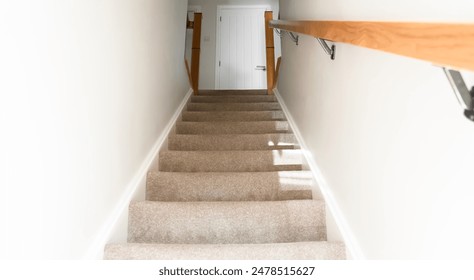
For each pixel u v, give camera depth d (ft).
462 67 1.72
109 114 4.52
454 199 2.32
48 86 3.03
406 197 2.94
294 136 8.11
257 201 5.45
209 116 10.43
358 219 4.03
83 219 3.74
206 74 17.24
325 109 5.56
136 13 5.75
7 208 2.50
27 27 2.72
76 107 3.57
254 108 11.45
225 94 13.62
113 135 4.67
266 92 13.62
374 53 3.64
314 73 6.38
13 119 2.56
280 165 7.21
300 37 7.89
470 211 2.17
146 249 4.11
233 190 6.01
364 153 3.88
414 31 2.19
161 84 7.74
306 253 4.17
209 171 7.09
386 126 3.34
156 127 7.24
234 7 17.51
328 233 4.95
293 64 8.91
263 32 17.44
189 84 12.75
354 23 3.38
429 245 2.60
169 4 8.68
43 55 2.95
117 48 4.83
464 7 2.13
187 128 9.25
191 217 4.99
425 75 2.67
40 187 2.92
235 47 17.42
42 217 2.96
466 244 2.20
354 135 4.20
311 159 6.46
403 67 3.02
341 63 4.75
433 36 1.97
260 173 6.15
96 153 4.10
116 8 4.79
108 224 4.38
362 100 3.96
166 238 4.96
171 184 6.01
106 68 4.42
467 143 2.20
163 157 7.07
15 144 2.59
